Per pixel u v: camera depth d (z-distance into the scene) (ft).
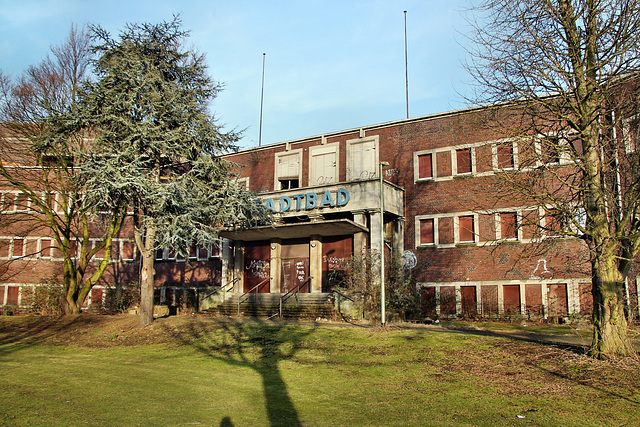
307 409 32.89
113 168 62.64
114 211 70.03
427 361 45.75
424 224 93.81
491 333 61.00
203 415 30.83
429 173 94.84
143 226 70.03
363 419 30.30
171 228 65.77
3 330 83.87
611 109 39.27
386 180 90.27
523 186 41.29
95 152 65.31
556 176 41.83
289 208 93.86
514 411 30.73
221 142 78.74
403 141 98.27
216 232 76.54
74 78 95.40
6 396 34.55
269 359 52.42
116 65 70.74
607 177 41.11
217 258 118.62
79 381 41.06
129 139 67.56
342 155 105.29
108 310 119.55
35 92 92.12
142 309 74.54
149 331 71.05
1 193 122.31
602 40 39.47
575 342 49.93
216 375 45.09
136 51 75.05
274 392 38.04
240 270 100.37
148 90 71.97
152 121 72.79
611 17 38.34
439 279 90.17
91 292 127.95
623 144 39.04
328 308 79.82
